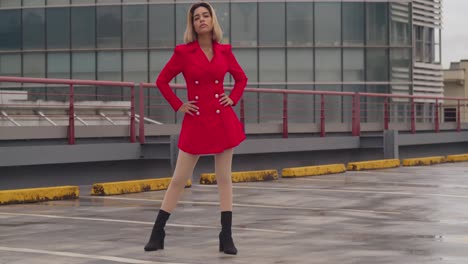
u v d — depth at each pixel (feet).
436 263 23.31
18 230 31.17
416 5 147.43
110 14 130.72
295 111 131.23
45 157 50.90
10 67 133.49
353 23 133.59
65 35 131.75
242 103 70.33
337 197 45.78
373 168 76.07
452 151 105.91
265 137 78.02
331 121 132.87
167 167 62.08
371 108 134.10
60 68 131.95
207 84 24.82
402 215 36.32
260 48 131.23
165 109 126.93
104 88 130.52
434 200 43.70
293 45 131.64
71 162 52.75
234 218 35.12
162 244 26.04
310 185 55.42
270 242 27.61
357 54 133.59
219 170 25.29
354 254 24.98
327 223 33.17
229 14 130.82
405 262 23.49
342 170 70.69
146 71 130.11
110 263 23.52
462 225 32.40
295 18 131.85
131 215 36.76
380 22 134.62
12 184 50.14
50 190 44.98
